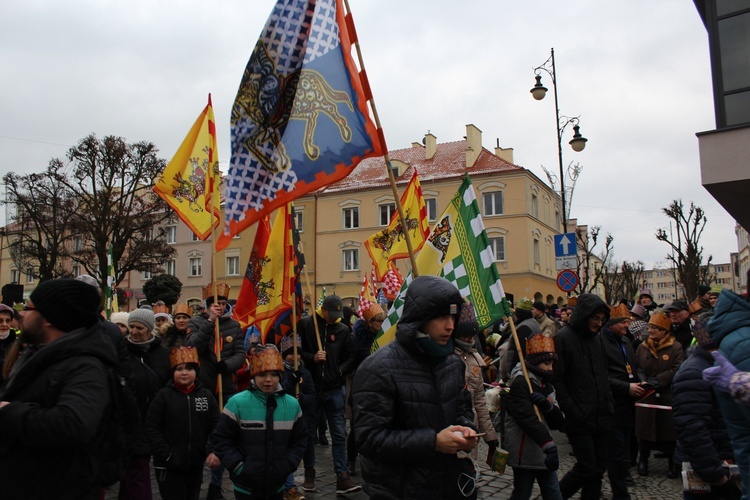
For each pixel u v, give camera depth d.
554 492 4.98
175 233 48.78
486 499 6.42
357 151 4.39
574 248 15.34
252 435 4.65
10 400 2.62
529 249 37.97
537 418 4.77
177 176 7.26
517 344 5.00
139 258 35.25
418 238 8.82
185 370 5.07
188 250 48.19
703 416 3.91
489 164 40.09
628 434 6.91
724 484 3.82
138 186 36.41
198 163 7.29
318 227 43.59
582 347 5.36
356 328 7.89
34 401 2.57
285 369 6.88
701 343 3.99
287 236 7.13
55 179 34.72
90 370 2.64
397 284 8.73
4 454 2.53
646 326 10.07
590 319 5.34
